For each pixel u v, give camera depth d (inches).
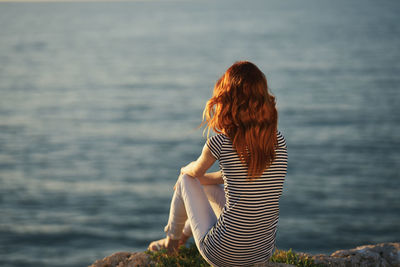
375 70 3299.7
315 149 1317.7
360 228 763.4
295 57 4441.4
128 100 2522.1
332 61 3986.2
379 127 1574.8
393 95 2266.2
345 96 2277.3
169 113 2116.1
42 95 2790.4
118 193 1029.8
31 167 1267.2
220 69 3939.5
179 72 3826.3
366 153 1257.4
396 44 5236.2
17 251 724.7
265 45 5851.4
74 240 770.8
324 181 1029.2
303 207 869.8
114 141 1604.3
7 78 3636.8
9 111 2225.6
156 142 1573.6
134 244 749.9
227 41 6811.0
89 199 987.9
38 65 4557.1
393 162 1159.6
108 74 3836.1
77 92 2910.9
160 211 906.7
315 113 1859.0
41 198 997.2
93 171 1225.4
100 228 820.6
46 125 1894.7
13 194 1024.2
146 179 1142.3
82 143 1579.7
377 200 898.1
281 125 1659.7
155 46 6515.8
